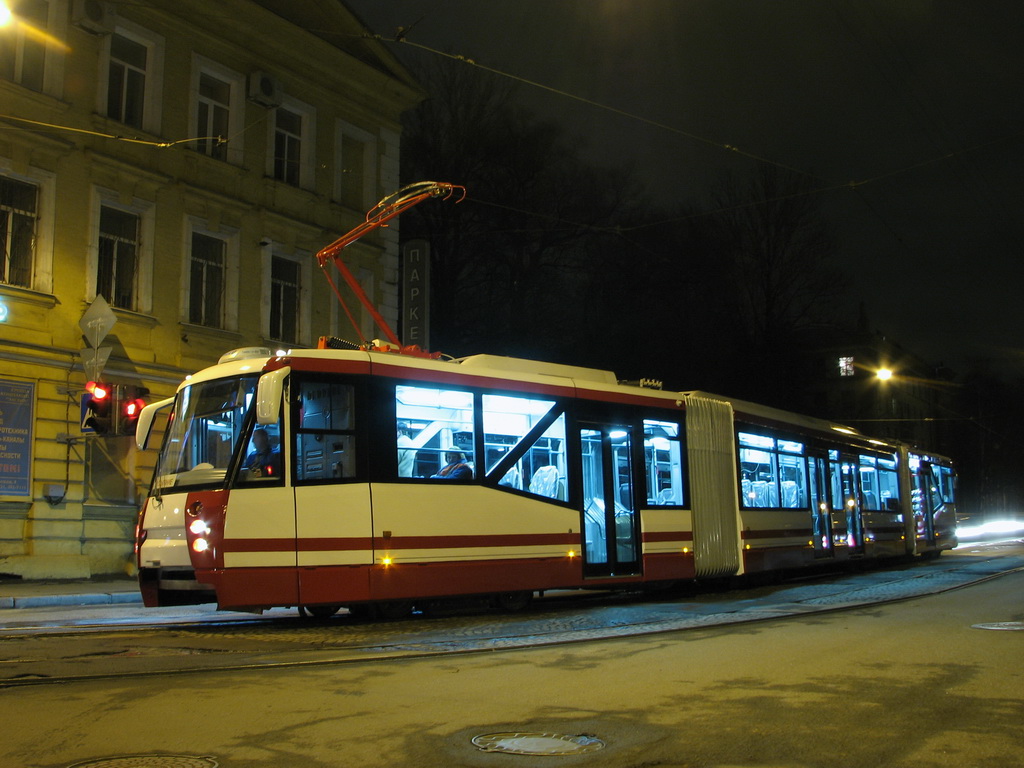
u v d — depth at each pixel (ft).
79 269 59.77
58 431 57.77
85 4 60.08
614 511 43.09
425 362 36.96
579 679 22.70
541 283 118.21
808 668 24.17
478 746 16.48
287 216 73.82
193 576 31.81
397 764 15.35
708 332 130.62
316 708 19.40
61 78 59.41
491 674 23.40
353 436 34.19
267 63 73.36
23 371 56.34
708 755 15.96
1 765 15.14
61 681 22.26
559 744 16.62
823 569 70.85
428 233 111.45
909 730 17.63
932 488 86.74
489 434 38.32
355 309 80.02
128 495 62.13
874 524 70.28
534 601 46.50
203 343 67.21
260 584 31.48
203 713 18.89
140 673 23.25
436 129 110.83
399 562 34.37
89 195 60.70
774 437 56.70
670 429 47.47
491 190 113.70
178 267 65.98
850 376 183.83
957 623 33.83
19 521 55.67
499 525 37.70
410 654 26.40
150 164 64.54
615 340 127.75
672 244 125.18
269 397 31.48
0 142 56.08
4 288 55.62
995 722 18.26
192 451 33.71
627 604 44.06
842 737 17.12
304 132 77.05
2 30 57.06
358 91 81.61
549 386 41.27
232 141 70.49
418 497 35.32
